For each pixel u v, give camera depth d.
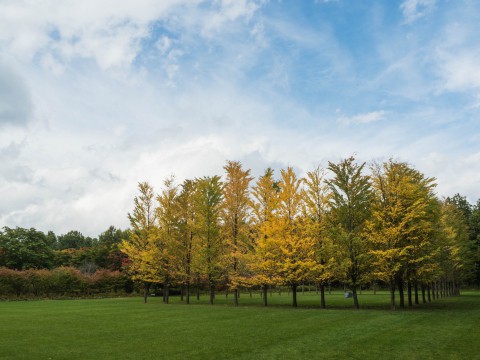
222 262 32.78
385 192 28.14
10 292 46.16
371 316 21.08
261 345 12.58
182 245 35.53
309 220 29.02
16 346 12.77
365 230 27.39
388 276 26.56
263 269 30.34
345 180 28.19
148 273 39.59
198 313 23.94
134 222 38.84
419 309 26.77
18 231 62.53
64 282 50.59
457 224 43.62
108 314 23.73
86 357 11.05
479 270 64.69
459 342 12.95
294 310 25.95
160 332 15.64
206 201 33.12
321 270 28.05
